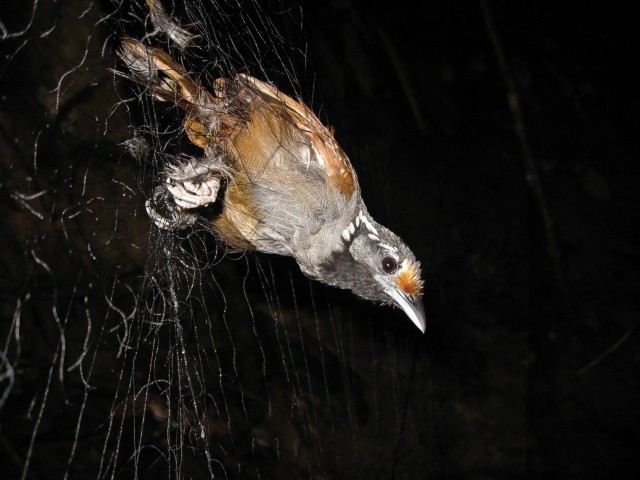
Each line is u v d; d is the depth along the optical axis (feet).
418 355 1.36
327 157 0.65
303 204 0.65
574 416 1.38
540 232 1.75
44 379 0.75
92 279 0.66
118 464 0.73
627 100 2.16
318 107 0.81
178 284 0.59
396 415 1.24
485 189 1.85
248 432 0.88
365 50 1.82
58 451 0.73
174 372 0.59
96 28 0.55
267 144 0.62
